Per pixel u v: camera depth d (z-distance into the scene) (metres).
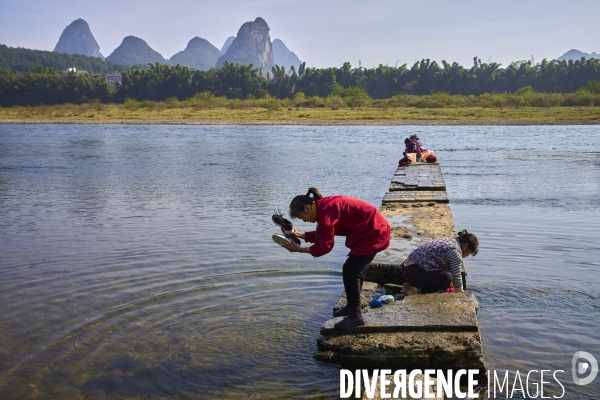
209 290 7.16
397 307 5.81
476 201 13.27
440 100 74.31
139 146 30.50
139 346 5.63
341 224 5.48
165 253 8.84
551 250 8.84
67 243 9.54
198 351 5.52
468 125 46.09
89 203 13.52
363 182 16.66
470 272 7.77
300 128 45.38
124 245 9.36
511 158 22.70
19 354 5.50
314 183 16.50
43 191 15.47
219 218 11.59
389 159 23.11
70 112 72.25
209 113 64.75
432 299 5.96
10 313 6.46
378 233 5.48
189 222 11.20
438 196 11.76
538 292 6.94
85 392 4.82
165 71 120.00
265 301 6.79
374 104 79.56
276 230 10.43
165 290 7.16
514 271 7.79
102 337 5.84
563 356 5.32
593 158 22.42
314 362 5.31
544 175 17.56
